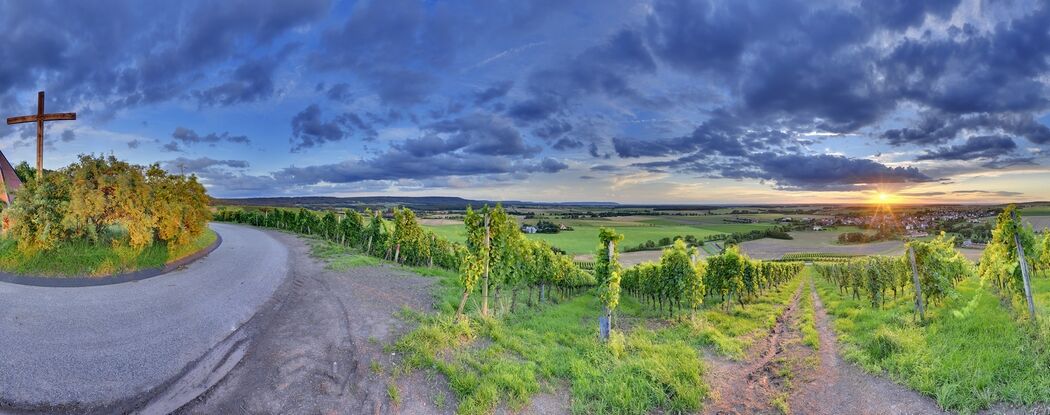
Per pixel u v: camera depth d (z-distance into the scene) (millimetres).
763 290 27391
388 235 23547
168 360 7801
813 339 11453
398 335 9539
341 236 28984
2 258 13641
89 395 6523
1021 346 7914
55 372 7078
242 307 11188
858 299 20312
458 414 6844
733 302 21328
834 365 9367
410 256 22781
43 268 13414
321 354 8352
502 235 13141
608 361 9406
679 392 7914
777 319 16125
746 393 8367
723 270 18734
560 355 9781
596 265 12008
